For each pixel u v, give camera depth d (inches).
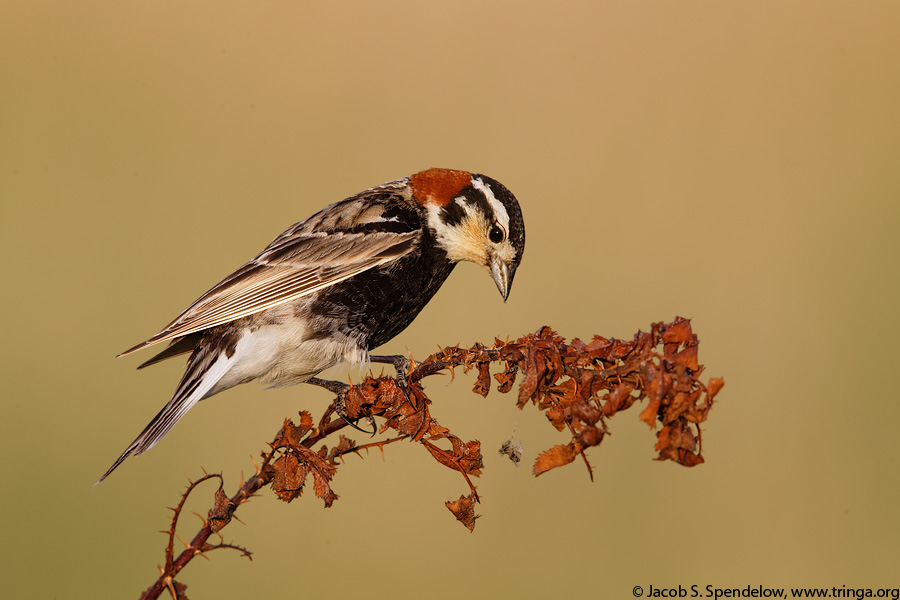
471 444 277.4
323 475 261.6
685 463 237.1
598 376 249.3
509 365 275.7
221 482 260.8
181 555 254.5
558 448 245.9
